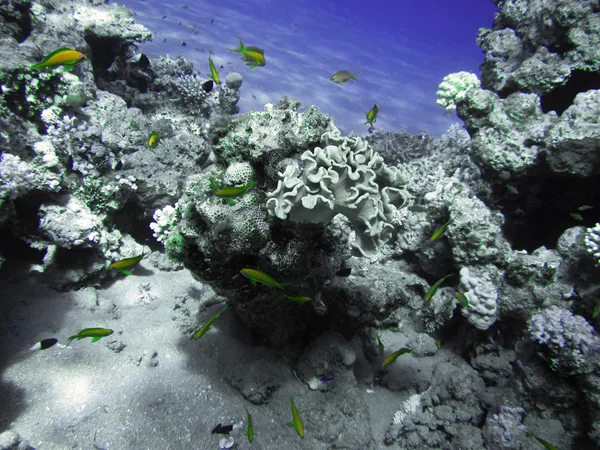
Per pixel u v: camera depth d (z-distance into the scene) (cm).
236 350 101
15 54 106
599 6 129
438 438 96
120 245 123
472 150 129
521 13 157
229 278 87
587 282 100
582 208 113
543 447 86
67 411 80
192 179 84
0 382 80
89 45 165
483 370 107
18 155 99
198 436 83
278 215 65
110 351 94
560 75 133
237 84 239
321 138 74
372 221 68
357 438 92
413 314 121
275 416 92
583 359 82
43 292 104
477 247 109
